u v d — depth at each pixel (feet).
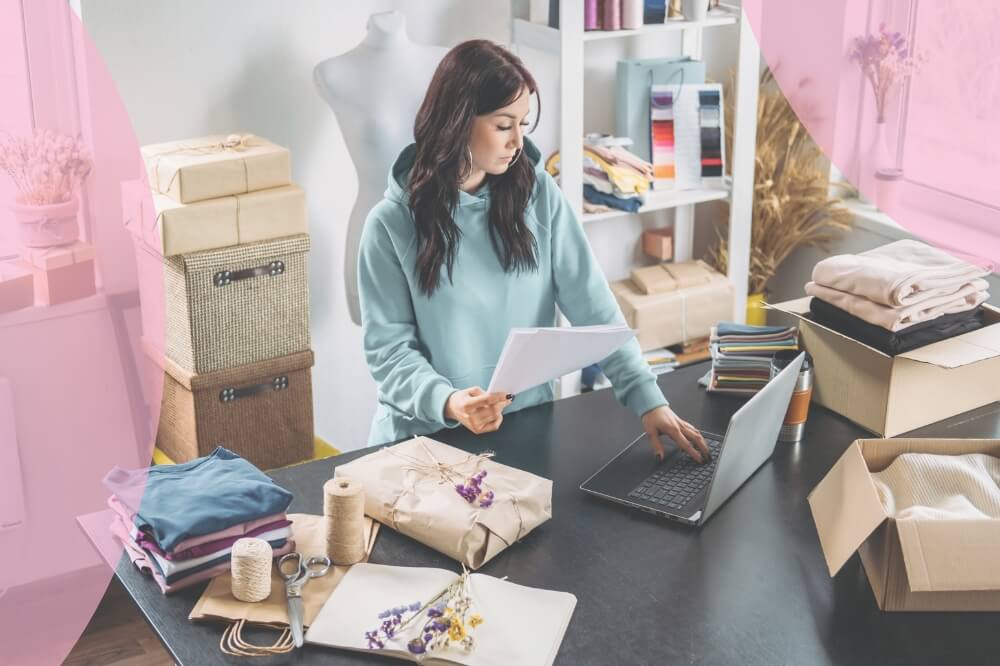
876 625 5.18
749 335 7.79
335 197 11.46
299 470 6.72
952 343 7.16
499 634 5.00
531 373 6.25
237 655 4.94
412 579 5.44
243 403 10.37
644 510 6.21
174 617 5.23
